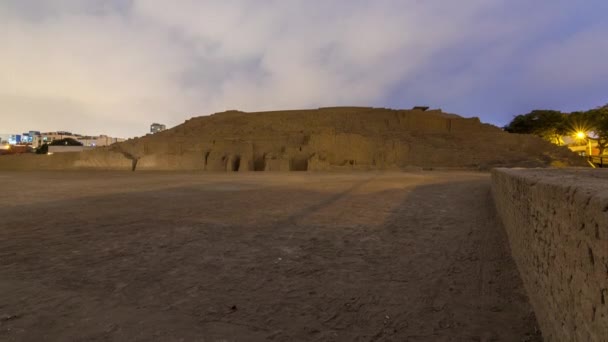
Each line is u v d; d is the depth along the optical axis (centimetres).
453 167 3500
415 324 398
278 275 544
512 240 624
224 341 352
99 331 363
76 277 519
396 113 4662
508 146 3869
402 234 807
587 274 212
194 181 2288
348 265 595
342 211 1100
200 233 798
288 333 374
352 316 416
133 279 515
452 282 521
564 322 266
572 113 4734
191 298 454
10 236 759
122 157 4122
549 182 328
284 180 2359
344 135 3888
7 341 339
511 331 378
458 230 842
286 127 4522
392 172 3284
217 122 4878
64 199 1370
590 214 206
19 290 467
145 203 1260
